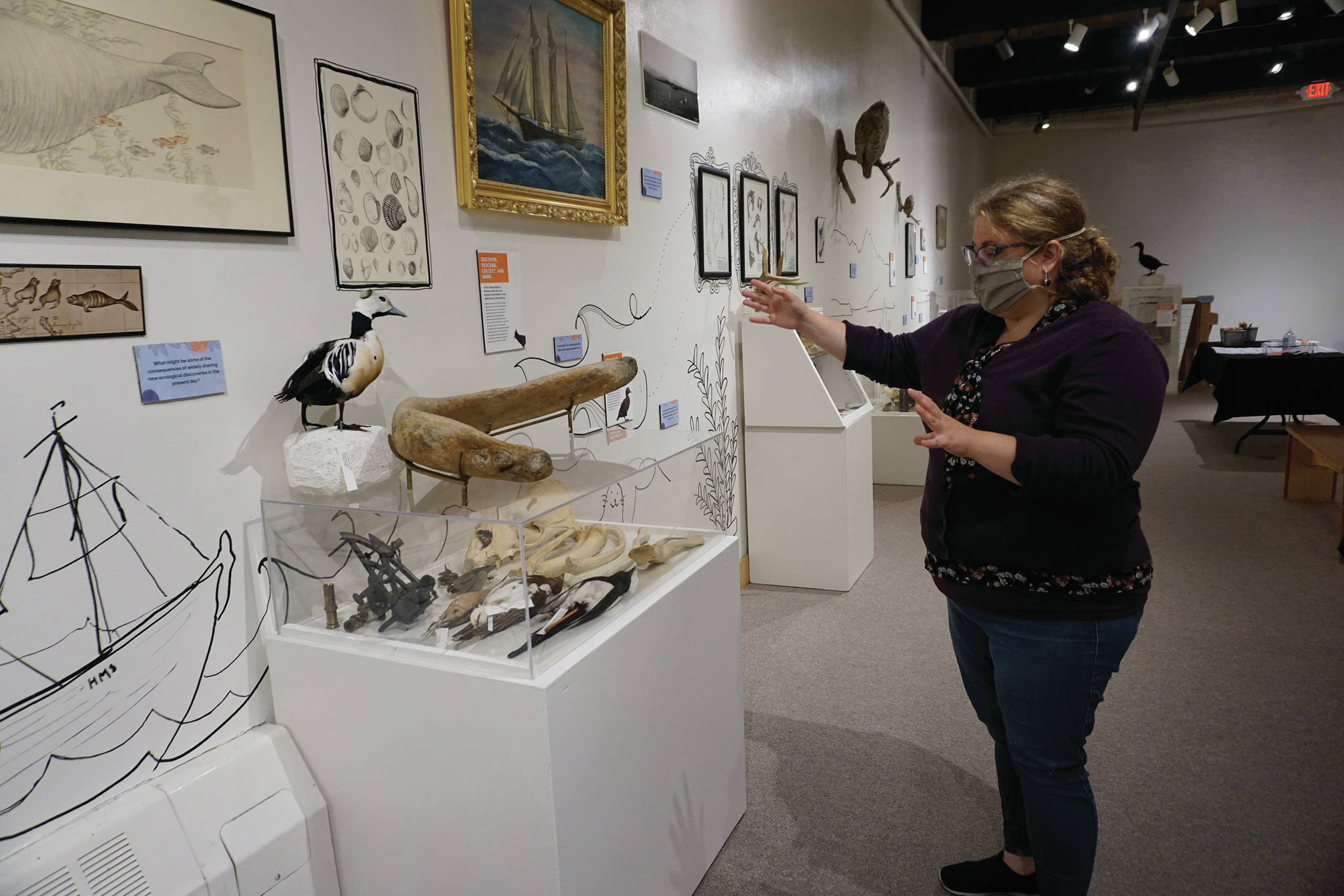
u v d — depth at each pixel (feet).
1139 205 38.63
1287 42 26.04
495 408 5.88
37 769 3.89
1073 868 4.81
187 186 4.37
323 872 4.89
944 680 9.30
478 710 4.25
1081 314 4.33
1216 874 5.98
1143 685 8.97
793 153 14.33
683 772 5.72
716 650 6.19
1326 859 6.08
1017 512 4.47
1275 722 8.09
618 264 8.84
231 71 4.58
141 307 4.21
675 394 10.25
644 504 5.39
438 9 6.16
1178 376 34.37
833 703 8.84
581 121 7.88
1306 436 15.07
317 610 4.81
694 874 5.97
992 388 4.51
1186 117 36.94
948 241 29.99
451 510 4.93
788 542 12.48
